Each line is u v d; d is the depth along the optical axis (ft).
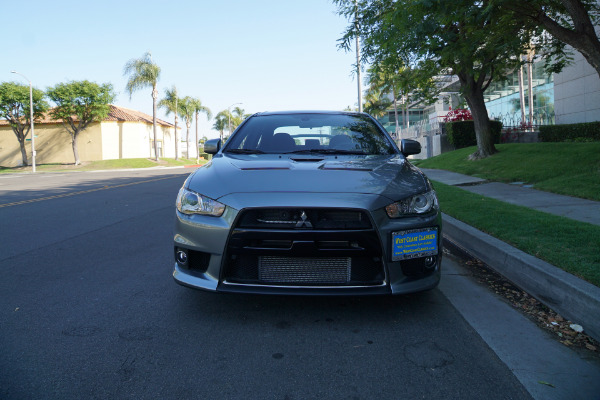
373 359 8.39
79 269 14.71
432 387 7.45
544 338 9.33
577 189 25.68
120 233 20.76
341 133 14.15
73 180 58.34
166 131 170.71
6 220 24.44
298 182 9.93
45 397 7.11
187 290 12.45
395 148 13.50
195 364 8.21
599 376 7.82
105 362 8.28
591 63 26.78
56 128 137.49
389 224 9.40
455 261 15.35
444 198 25.03
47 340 9.25
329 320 10.23
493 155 45.44
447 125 67.15
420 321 10.17
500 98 114.83
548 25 27.30
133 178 59.77
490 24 28.86
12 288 12.76
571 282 10.39
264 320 10.24
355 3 32.45
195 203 10.05
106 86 122.01
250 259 9.70
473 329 9.75
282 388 7.41
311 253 9.22
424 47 31.71
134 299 11.73
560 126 59.62
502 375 7.84
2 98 118.73
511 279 13.12
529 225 16.87
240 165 11.30
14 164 140.87
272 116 15.46
